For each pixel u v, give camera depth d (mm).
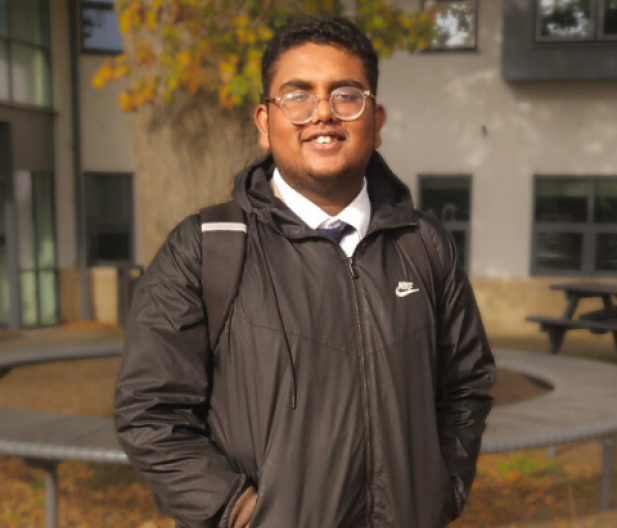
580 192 12906
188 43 5309
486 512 4336
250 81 4863
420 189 13211
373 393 1590
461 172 13055
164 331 1616
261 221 1654
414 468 1621
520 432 3311
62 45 13195
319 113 1634
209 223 1653
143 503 4445
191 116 5453
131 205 13508
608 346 11094
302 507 1539
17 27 12336
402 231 1745
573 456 5367
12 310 12477
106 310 13438
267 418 1554
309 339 1570
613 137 12758
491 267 13109
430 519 1636
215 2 5152
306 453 1548
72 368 8109
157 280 1650
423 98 13055
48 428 3447
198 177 5480
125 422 1618
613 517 4328
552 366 5180
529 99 12867
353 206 1699
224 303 1608
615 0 12305
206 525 1562
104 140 13406
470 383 1859
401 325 1638
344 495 1557
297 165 1662
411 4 12883
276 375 1555
